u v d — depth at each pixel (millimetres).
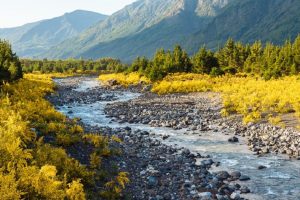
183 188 14156
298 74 58844
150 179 14883
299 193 13812
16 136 13930
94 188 13000
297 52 66812
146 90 52656
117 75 81625
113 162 16344
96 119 29875
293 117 26531
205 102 37625
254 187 14422
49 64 154750
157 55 80938
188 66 72625
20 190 9859
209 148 20484
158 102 39031
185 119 29078
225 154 19203
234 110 31047
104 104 40125
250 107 31359
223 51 84125
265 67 64625
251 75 65188
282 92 36219
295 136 21625
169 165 17000
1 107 20344
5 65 40125
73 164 13375
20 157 11773
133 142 21281
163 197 13219
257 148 20000
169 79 59031
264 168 16766
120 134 23344
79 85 69625
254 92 39094
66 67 144500
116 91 54844
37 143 14383
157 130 25688
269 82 46594
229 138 22188
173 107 35406
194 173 15891
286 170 16453
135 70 79125
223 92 42844
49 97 41969
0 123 16062
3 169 10664
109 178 14305
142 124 28141
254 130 24250
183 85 48750
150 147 20375
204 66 69125
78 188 11219
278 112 28703
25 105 22719
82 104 39719
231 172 15867
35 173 10883
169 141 22219
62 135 16641
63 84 71750
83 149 16656
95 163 15078
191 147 20719
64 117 22672
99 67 157125
